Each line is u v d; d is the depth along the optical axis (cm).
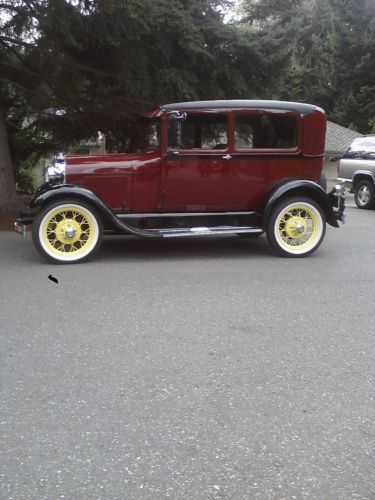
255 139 811
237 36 1110
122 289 635
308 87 3581
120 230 782
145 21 1012
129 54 1083
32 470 294
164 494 277
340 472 294
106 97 1252
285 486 283
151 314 543
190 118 791
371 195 1476
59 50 1139
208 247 905
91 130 1373
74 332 493
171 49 1084
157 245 920
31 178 1758
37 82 1295
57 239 761
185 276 700
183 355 442
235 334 489
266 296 609
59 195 751
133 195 800
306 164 827
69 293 618
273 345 464
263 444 319
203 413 353
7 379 399
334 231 1095
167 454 309
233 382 395
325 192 824
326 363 429
